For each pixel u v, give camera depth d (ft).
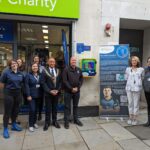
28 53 14.80
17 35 14.55
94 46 14.37
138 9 14.98
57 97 12.39
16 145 10.05
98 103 14.65
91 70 13.92
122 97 13.69
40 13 13.24
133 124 12.86
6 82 11.10
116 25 14.64
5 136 10.91
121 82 13.62
